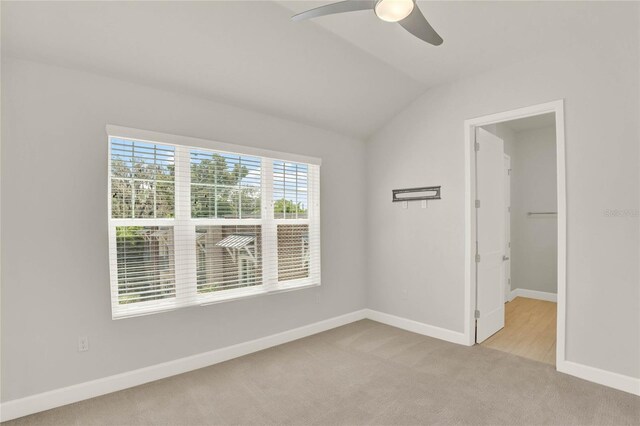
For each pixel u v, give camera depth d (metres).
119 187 2.51
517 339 3.49
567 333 2.69
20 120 2.14
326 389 2.49
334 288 3.92
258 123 3.25
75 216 2.32
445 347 3.29
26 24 1.97
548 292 5.09
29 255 2.17
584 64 2.61
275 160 3.40
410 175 3.81
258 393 2.43
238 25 2.37
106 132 2.42
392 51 2.87
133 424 2.07
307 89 3.16
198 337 2.85
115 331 2.46
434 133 3.58
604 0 2.21
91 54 2.25
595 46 2.55
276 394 2.42
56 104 2.25
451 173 3.44
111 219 2.48
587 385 2.51
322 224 3.81
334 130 3.91
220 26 2.34
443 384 2.55
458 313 3.39
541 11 2.32
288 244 3.50
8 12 1.89
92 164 2.38
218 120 2.97
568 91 2.68
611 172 2.49
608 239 2.50
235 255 3.09
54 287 2.24
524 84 2.93
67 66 2.28
